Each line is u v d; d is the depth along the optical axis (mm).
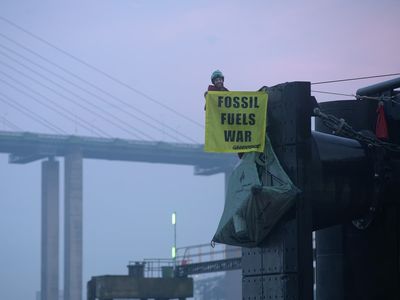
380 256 19328
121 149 184375
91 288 81625
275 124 17641
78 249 171500
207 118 17188
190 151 192750
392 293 19219
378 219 19281
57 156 181750
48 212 173875
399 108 19484
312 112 17484
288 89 17406
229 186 18094
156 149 188000
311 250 17047
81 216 173500
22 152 177750
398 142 19672
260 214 17188
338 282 19797
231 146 17156
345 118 20219
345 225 19750
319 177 17734
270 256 17547
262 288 17688
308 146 17312
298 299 16828
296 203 17109
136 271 83188
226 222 17859
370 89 20188
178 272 87188
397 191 18922
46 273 170625
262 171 17562
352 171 18281
